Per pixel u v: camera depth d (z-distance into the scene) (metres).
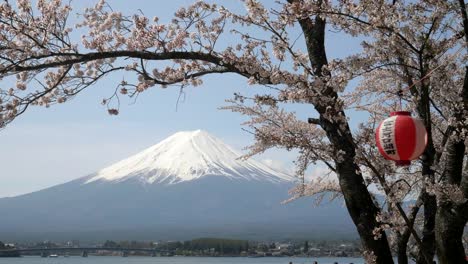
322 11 5.59
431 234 6.50
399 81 7.67
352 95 8.26
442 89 6.61
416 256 6.92
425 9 5.87
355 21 5.90
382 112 8.34
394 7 5.61
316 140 6.39
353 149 5.75
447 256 5.03
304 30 6.09
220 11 6.12
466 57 6.86
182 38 6.50
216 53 6.39
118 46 6.89
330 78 5.57
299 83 5.67
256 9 5.83
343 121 5.64
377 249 5.57
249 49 6.07
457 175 5.18
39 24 6.54
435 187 5.08
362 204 5.65
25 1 6.46
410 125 5.11
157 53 6.21
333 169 6.20
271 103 5.78
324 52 5.97
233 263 117.75
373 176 6.48
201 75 6.57
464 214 4.92
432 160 6.31
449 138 5.24
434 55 6.10
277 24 5.92
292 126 6.96
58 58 6.66
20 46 6.62
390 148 5.17
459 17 6.17
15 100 6.46
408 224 5.28
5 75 6.38
